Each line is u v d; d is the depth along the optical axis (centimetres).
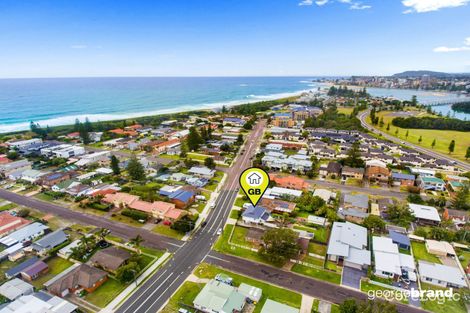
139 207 7681
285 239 5628
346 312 4116
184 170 11019
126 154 13312
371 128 18662
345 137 15400
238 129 18238
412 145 14812
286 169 11000
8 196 8844
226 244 6359
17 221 6962
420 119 19338
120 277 5088
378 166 10344
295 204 8012
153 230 6925
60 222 7256
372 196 8775
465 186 8206
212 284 4919
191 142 13650
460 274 5219
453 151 13700
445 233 6406
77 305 4631
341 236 6141
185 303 4694
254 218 7125
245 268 5575
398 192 9125
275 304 4441
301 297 4812
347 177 10225
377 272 5334
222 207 8088
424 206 7744
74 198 8562
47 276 5347
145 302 4716
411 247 6253
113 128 18588
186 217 7269
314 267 5591
